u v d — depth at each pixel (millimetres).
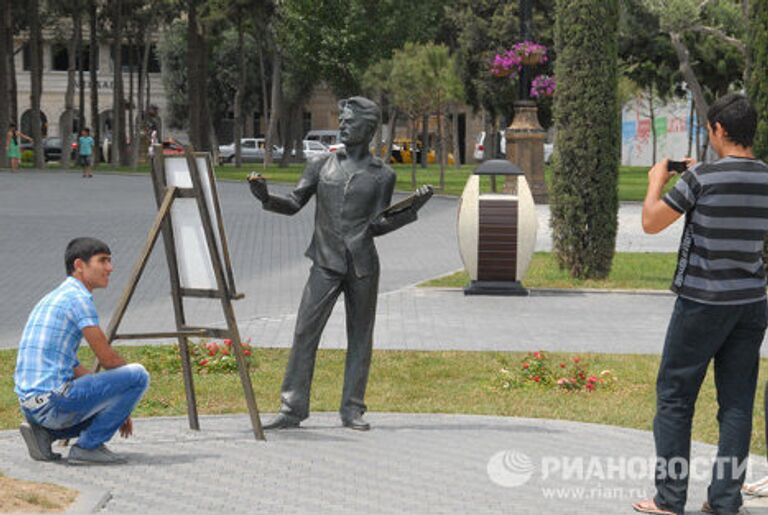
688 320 6609
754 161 6621
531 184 36500
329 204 8945
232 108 83500
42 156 60656
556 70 18922
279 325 14133
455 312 15500
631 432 9023
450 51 68625
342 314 15000
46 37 90938
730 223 6531
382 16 62688
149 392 10477
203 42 67312
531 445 8469
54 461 7816
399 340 13258
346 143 8992
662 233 28125
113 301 16047
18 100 92875
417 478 7484
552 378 11086
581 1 18672
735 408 6754
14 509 6430
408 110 43406
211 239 8555
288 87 71562
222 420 9344
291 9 62875
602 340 13461
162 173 8719
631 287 18094
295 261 20922
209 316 14812
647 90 70812
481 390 10805
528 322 14742
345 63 63000
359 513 6641
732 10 39562
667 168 6766
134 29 71438
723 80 55594
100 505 6672
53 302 7789
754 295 6605
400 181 48906
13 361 11812
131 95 70875
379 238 25172
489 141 72812
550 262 21156
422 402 10281
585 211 18812
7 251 21672
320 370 11508
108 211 30891
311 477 7469
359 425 8961
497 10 62875
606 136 18781
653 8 40438
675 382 6707
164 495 6992
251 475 7504
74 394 7672
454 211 32469
